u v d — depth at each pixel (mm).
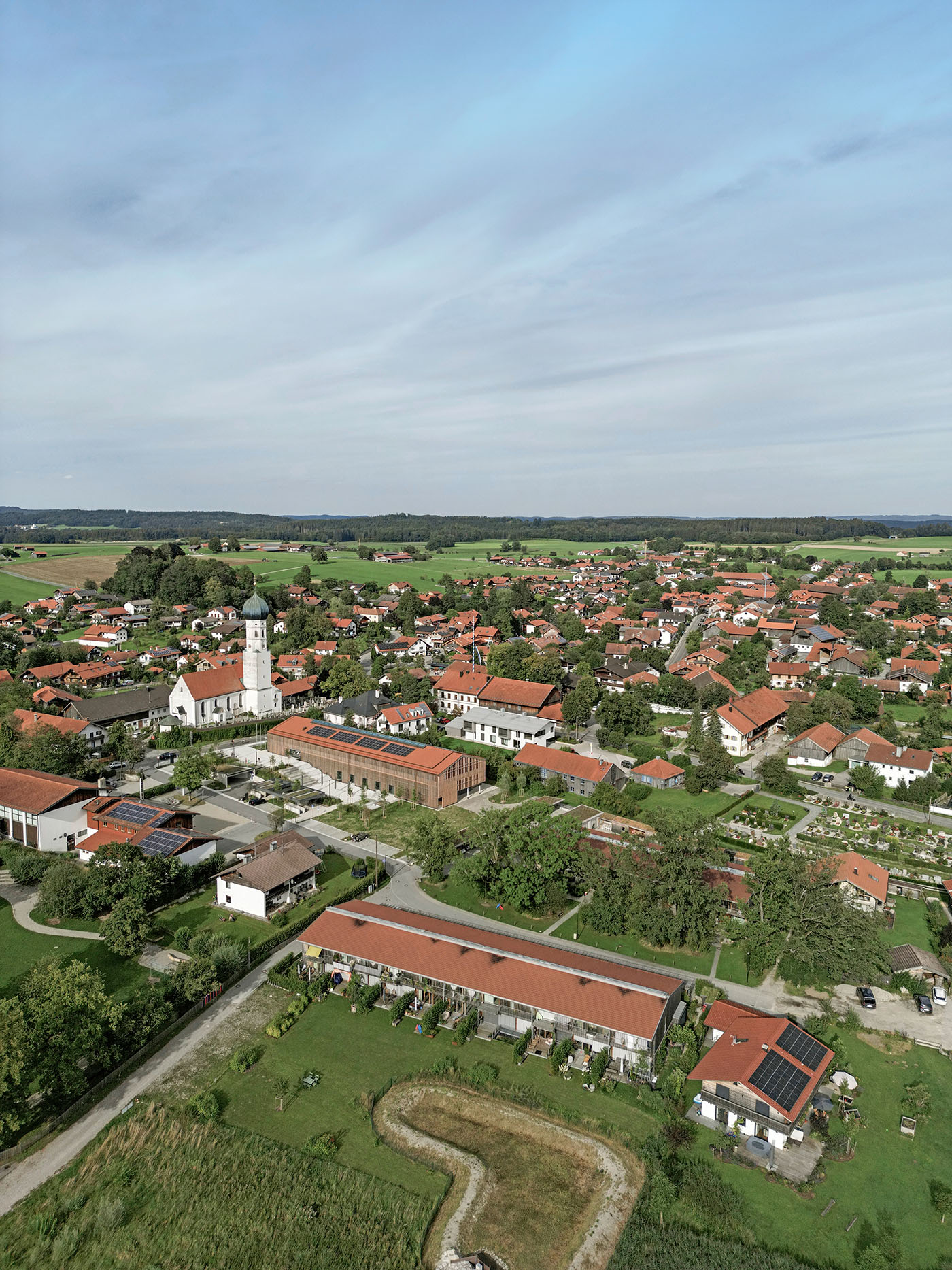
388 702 185000
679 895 87875
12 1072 58719
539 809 101875
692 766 153750
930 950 91812
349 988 81188
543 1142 62750
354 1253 52375
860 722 188250
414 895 103625
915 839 124375
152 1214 55219
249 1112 64875
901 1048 74312
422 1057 72125
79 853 112062
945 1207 56281
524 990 76375
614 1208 56719
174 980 78312
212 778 145250
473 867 98688
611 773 140125
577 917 98375
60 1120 63062
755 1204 57031
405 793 138250
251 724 178500
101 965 85562
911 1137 63406
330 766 150875
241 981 84062
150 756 160500
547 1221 55594
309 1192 56812
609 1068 71375
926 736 166625
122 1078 68750
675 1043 73250
